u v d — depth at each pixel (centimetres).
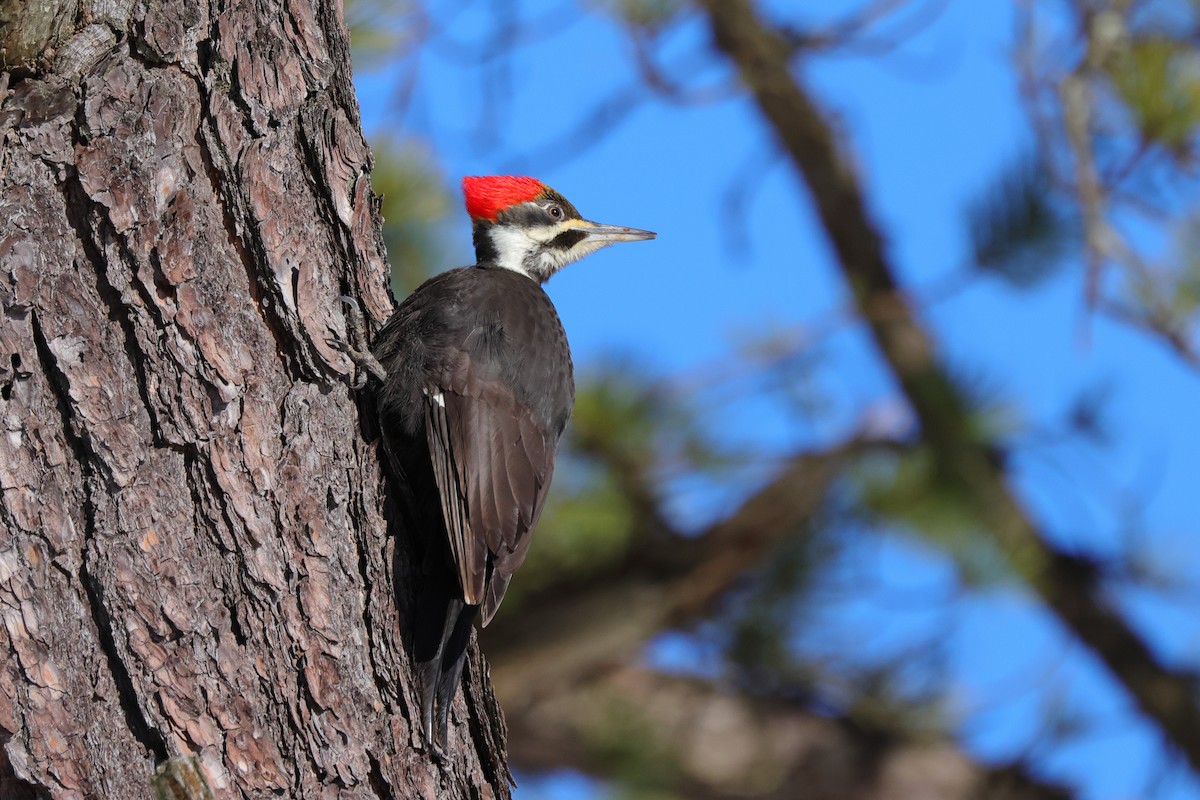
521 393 913
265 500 705
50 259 665
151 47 710
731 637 1522
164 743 663
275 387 725
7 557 645
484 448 880
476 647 823
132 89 698
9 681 642
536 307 970
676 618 1510
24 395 654
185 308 693
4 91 684
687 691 1705
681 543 1478
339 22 802
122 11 709
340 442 745
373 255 830
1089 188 1211
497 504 873
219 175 724
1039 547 1494
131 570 664
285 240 743
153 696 663
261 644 693
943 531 1369
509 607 1528
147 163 693
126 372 676
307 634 707
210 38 734
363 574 743
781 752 1689
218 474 692
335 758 704
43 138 672
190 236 700
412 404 868
